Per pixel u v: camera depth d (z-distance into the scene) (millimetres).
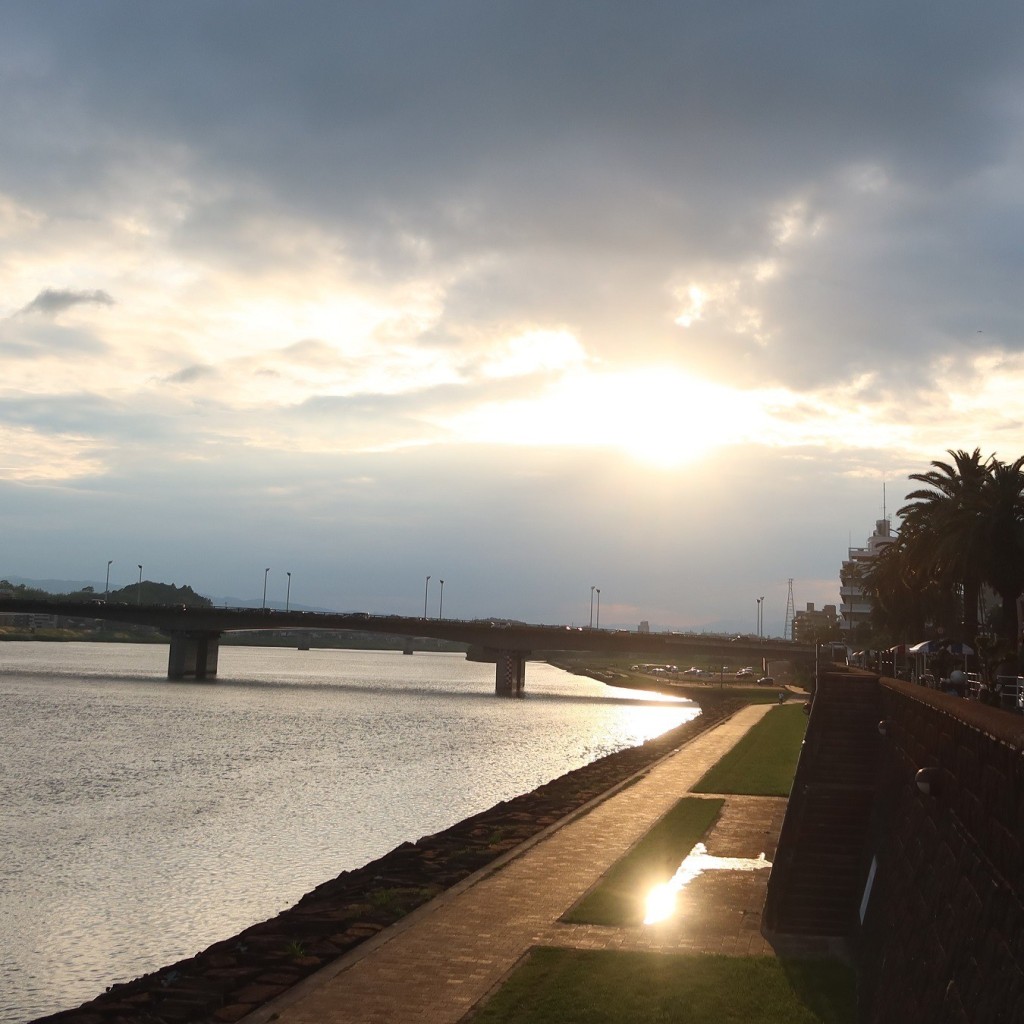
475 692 199250
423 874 43312
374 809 69875
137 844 57031
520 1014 25094
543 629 195625
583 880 39875
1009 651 37375
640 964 29031
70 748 97938
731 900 36656
